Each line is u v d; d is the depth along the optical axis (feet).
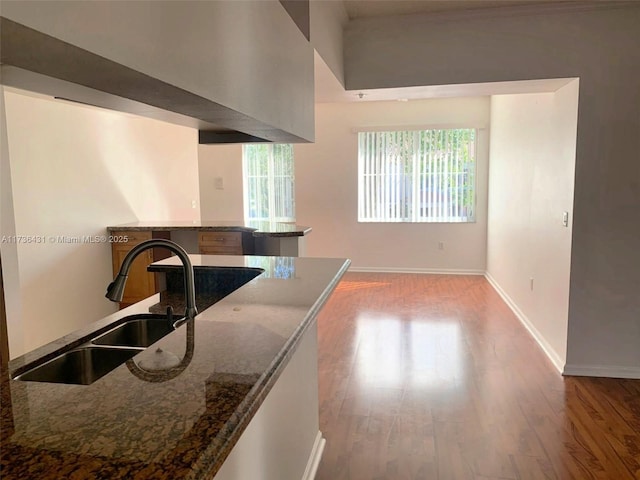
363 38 11.10
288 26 5.41
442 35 10.75
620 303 10.37
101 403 2.56
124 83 2.85
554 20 10.15
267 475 5.12
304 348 6.81
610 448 7.71
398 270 22.48
